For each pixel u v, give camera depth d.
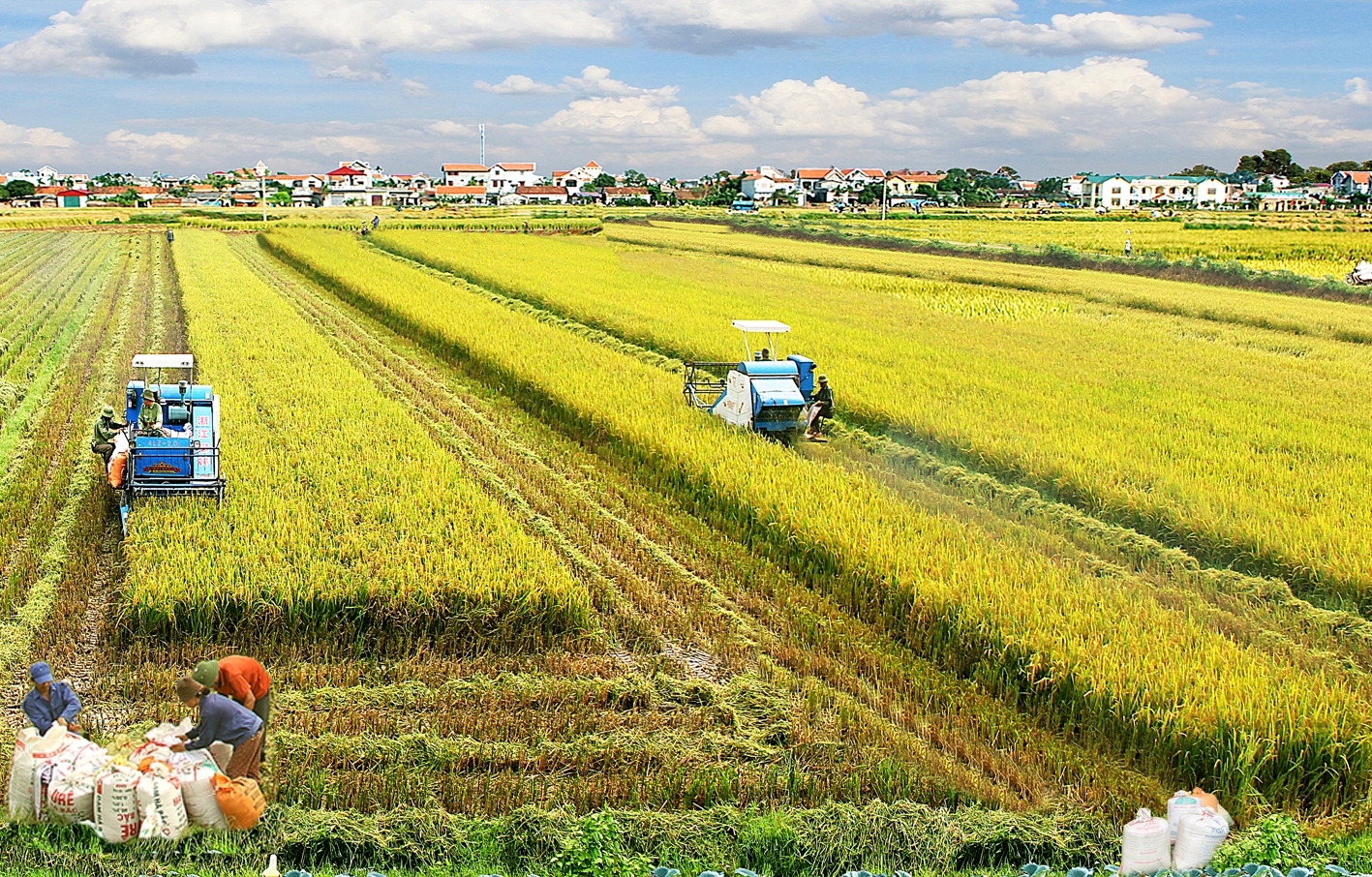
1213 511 18.42
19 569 15.51
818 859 9.80
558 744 11.45
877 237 91.25
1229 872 9.00
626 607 15.07
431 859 9.59
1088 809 10.75
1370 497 19.50
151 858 9.19
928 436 23.66
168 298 47.53
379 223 103.00
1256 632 14.76
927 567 15.43
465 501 17.89
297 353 31.80
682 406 25.19
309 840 9.57
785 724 12.08
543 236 87.12
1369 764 11.27
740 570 16.73
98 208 147.62
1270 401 28.22
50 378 29.23
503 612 14.24
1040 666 12.81
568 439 24.59
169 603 13.44
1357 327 43.78
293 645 13.59
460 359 33.12
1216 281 64.50
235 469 19.17
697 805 10.62
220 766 9.84
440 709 12.23
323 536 15.79
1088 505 19.81
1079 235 101.50
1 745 10.98
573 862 8.76
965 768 11.50
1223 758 11.23
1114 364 33.50
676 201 187.38
